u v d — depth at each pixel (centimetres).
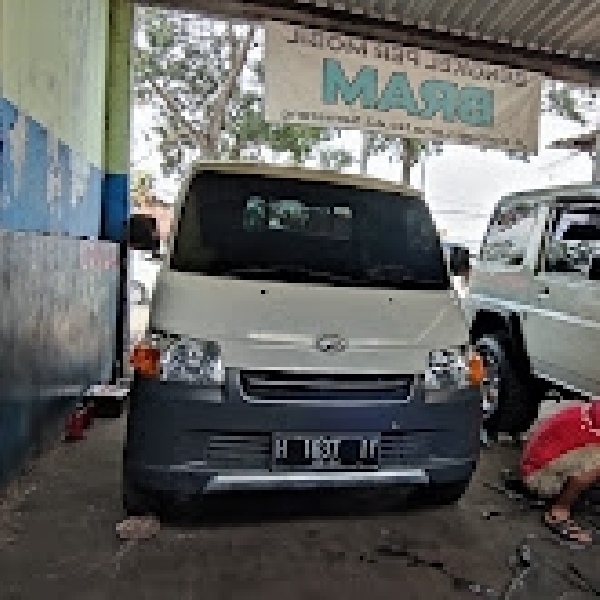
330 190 401
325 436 288
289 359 286
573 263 460
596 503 383
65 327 471
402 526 338
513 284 514
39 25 417
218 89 1414
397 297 342
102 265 613
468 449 317
